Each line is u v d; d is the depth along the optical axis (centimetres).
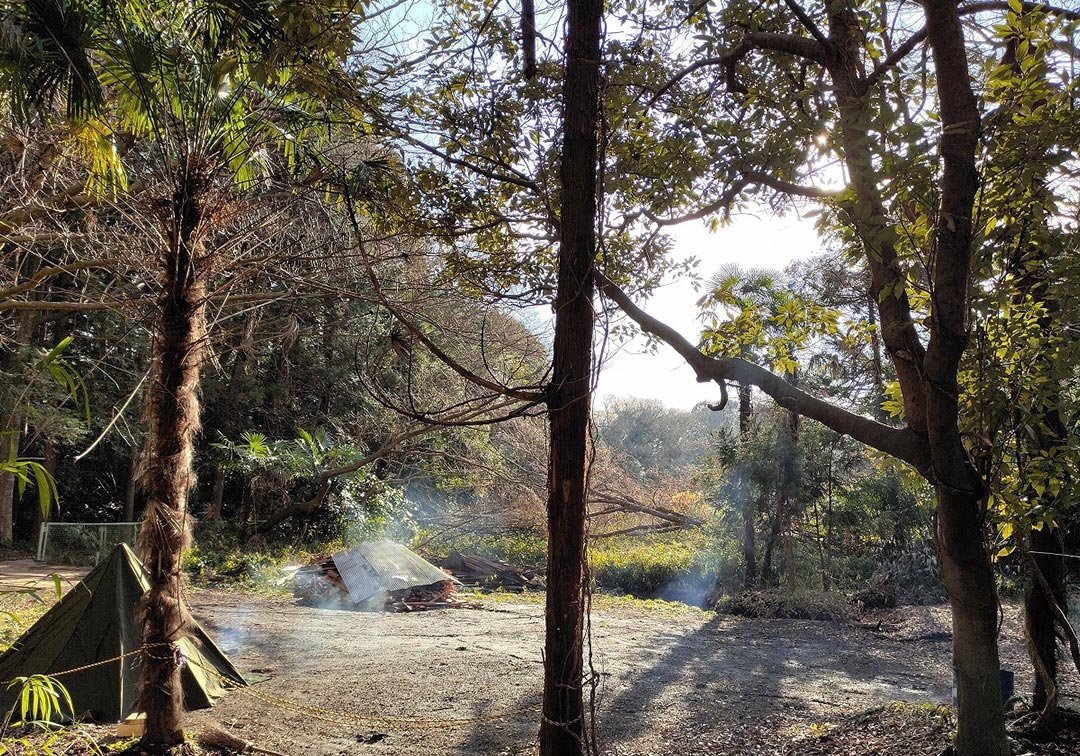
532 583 1820
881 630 1312
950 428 404
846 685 877
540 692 797
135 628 668
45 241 1033
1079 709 519
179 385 574
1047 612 516
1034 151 383
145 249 713
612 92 488
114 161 643
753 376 484
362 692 786
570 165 406
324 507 2100
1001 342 450
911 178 380
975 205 418
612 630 1233
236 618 1228
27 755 434
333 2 461
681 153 492
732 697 803
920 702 733
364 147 661
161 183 618
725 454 1667
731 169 459
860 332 579
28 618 1010
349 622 1231
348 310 1977
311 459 2077
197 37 555
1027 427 437
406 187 536
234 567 1722
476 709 732
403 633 1145
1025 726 495
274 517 2030
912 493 1580
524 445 2153
